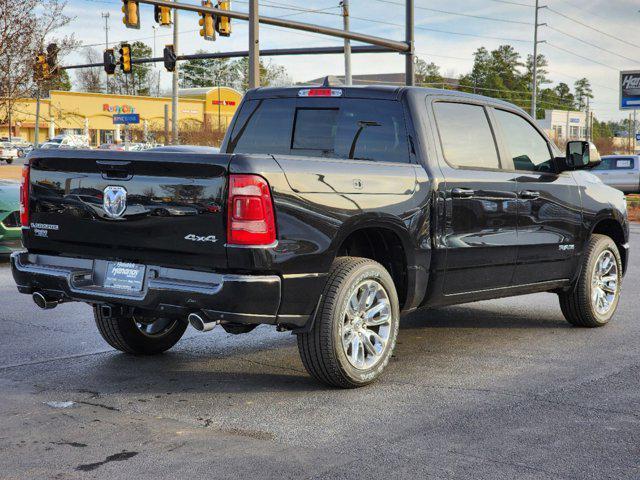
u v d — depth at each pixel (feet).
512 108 21.66
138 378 17.90
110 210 16.10
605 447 13.51
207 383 17.51
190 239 15.12
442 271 18.70
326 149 19.86
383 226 17.06
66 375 18.11
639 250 46.47
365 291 16.87
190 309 15.25
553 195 21.88
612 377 18.07
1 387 17.08
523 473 12.33
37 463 12.71
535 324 24.41
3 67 77.15
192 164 14.97
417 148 18.54
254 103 21.25
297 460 12.84
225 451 13.24
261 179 14.73
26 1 76.54
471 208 19.21
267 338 22.26
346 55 103.24
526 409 15.60
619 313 26.37
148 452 13.20
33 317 24.91
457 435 14.05
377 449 13.34
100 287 16.55
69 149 16.81
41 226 17.38
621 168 88.12
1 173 110.11
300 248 15.30
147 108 283.18
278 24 68.54
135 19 67.72
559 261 22.31
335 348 16.28
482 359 19.79
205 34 75.05
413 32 75.15
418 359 19.80
